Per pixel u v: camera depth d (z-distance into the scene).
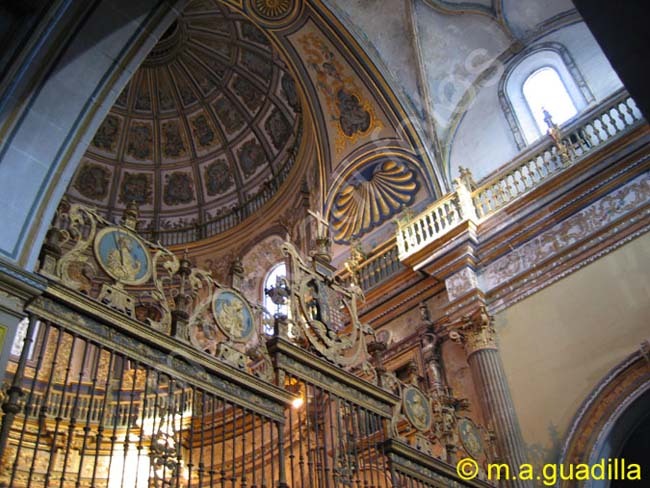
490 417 10.99
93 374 5.13
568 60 13.73
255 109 19.72
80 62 5.62
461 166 14.23
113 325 5.39
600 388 10.26
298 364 7.19
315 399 7.20
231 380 6.22
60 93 5.53
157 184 20.67
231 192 20.20
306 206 16.88
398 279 13.91
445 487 8.41
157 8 5.99
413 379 10.03
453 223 13.24
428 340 12.77
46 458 11.35
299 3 14.95
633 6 2.64
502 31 14.88
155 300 5.96
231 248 18.91
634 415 10.20
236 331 6.61
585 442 10.06
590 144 12.23
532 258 12.23
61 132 5.52
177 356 5.82
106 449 11.73
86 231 10.33
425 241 13.42
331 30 15.12
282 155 19.17
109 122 20.41
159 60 19.84
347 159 16.02
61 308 5.12
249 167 20.05
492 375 11.41
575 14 13.89
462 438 9.41
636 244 11.01
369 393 7.97
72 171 5.54
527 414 10.94
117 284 5.64
